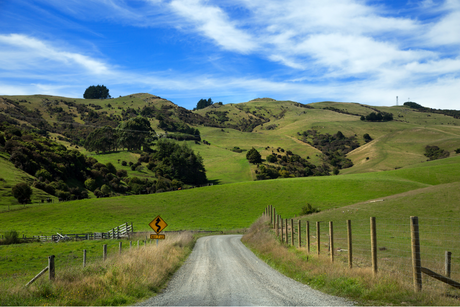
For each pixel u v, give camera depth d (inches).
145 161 6003.9
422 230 1093.8
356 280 368.5
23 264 886.4
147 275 426.0
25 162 3880.4
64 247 1277.1
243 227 2338.8
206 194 3410.4
